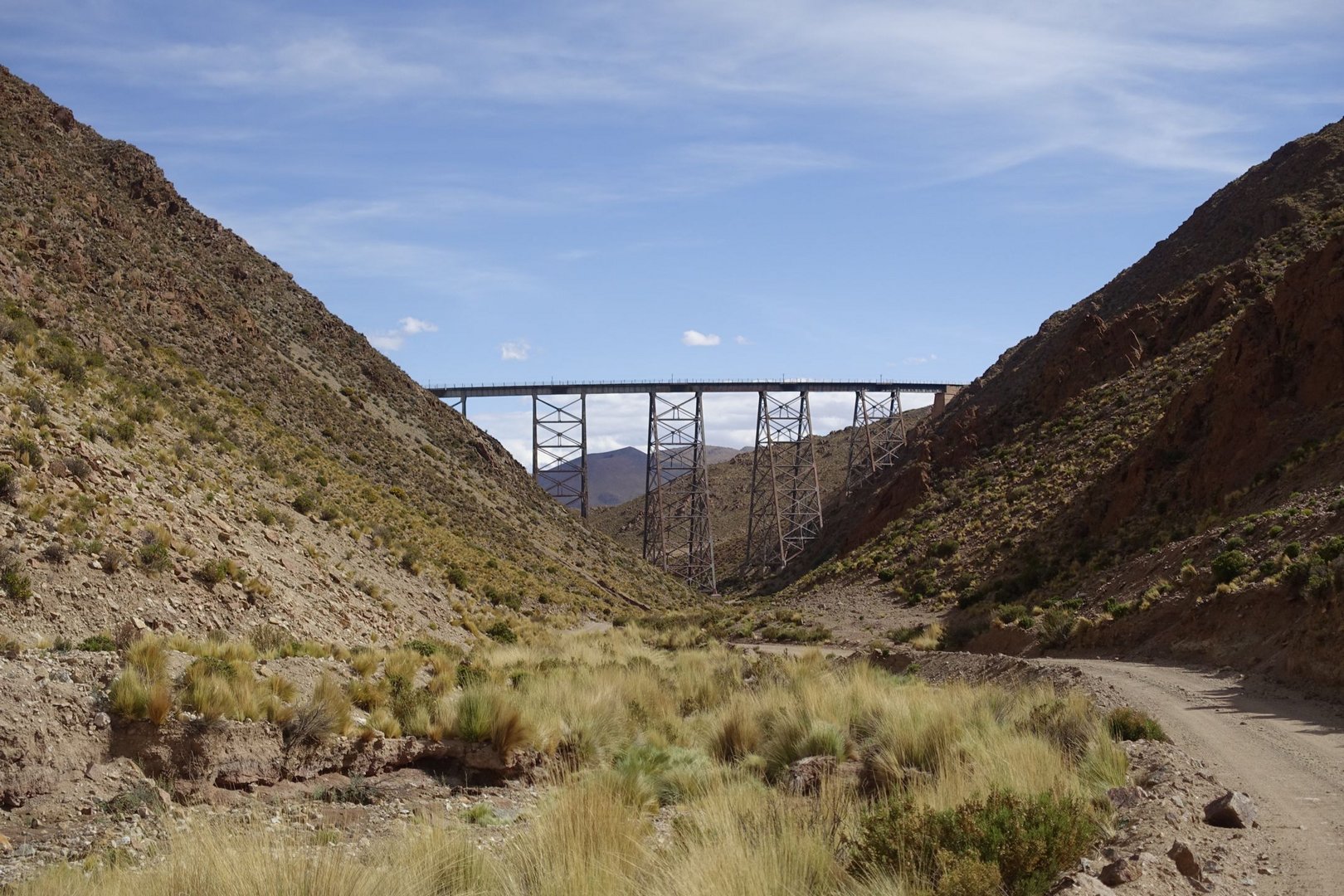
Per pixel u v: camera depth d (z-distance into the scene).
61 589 18.05
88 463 23.17
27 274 36.28
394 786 14.45
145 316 46.12
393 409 68.31
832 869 8.30
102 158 60.84
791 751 16.09
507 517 65.44
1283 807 9.70
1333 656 18.39
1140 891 6.83
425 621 33.06
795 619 54.03
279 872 8.02
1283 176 73.00
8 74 57.19
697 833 9.33
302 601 25.77
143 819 11.10
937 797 10.12
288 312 67.81
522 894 8.34
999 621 37.47
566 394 100.00
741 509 142.50
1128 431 53.81
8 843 10.16
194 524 24.91
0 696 11.79
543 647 34.62
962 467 69.62
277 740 13.94
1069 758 12.07
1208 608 25.70
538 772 15.83
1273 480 34.41
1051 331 95.50
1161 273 78.00
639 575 80.31
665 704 22.30
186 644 17.03
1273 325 42.06
